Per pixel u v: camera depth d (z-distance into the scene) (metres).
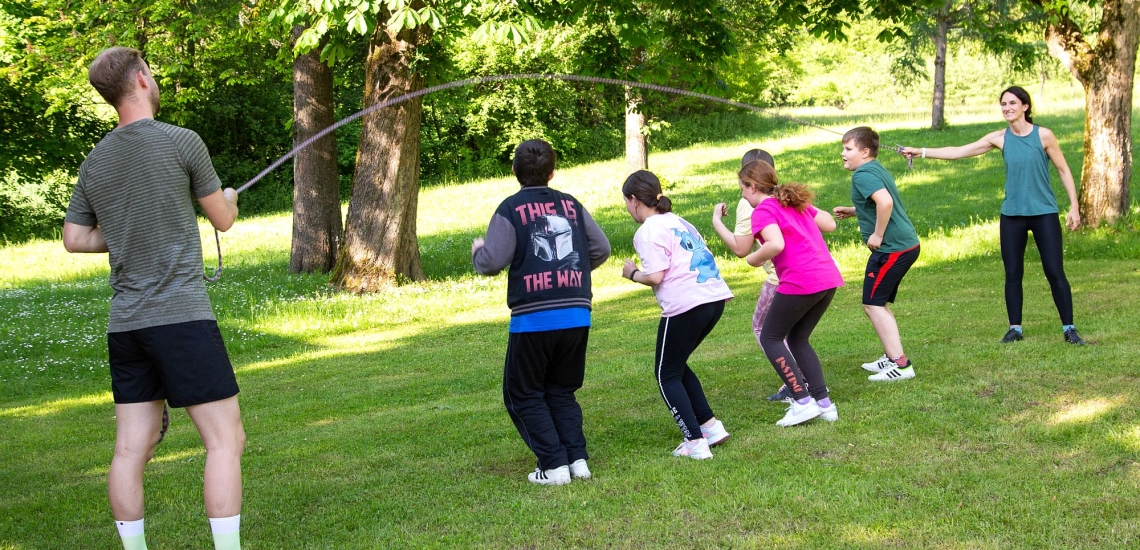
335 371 7.96
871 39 46.06
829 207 20.05
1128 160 12.41
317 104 14.84
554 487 3.93
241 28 16.92
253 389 7.32
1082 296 8.06
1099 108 12.37
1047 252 6.00
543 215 3.94
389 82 12.40
